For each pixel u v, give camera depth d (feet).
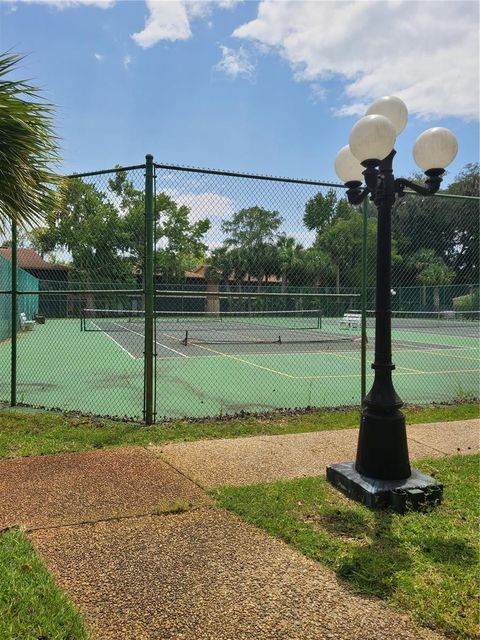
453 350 56.39
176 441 17.80
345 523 11.46
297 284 27.32
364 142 12.73
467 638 7.54
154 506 12.10
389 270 13.87
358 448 13.76
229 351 52.85
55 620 7.58
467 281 100.17
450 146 13.38
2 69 17.61
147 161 19.42
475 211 85.76
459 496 13.07
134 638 7.37
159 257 33.01
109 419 20.70
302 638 7.45
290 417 21.65
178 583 8.84
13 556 9.46
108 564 9.43
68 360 44.27
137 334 73.87
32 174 18.47
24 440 17.29
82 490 13.03
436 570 9.43
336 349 55.31
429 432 19.65
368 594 8.63
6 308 62.28
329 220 25.44
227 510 12.03
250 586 8.79
